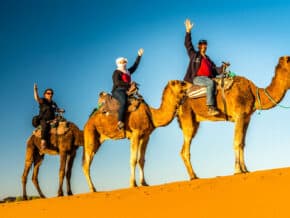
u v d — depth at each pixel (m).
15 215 16.83
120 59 19.41
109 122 19.16
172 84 18.36
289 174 14.98
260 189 14.27
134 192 16.47
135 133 18.62
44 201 17.83
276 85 17.98
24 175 21.55
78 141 20.73
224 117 18.20
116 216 14.63
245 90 18.03
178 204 14.49
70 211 15.98
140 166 18.73
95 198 16.73
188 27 18.52
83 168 19.73
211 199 14.34
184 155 18.59
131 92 18.94
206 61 18.39
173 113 18.53
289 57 17.88
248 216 12.91
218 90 18.11
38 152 21.59
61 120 20.80
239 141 17.53
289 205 13.00
